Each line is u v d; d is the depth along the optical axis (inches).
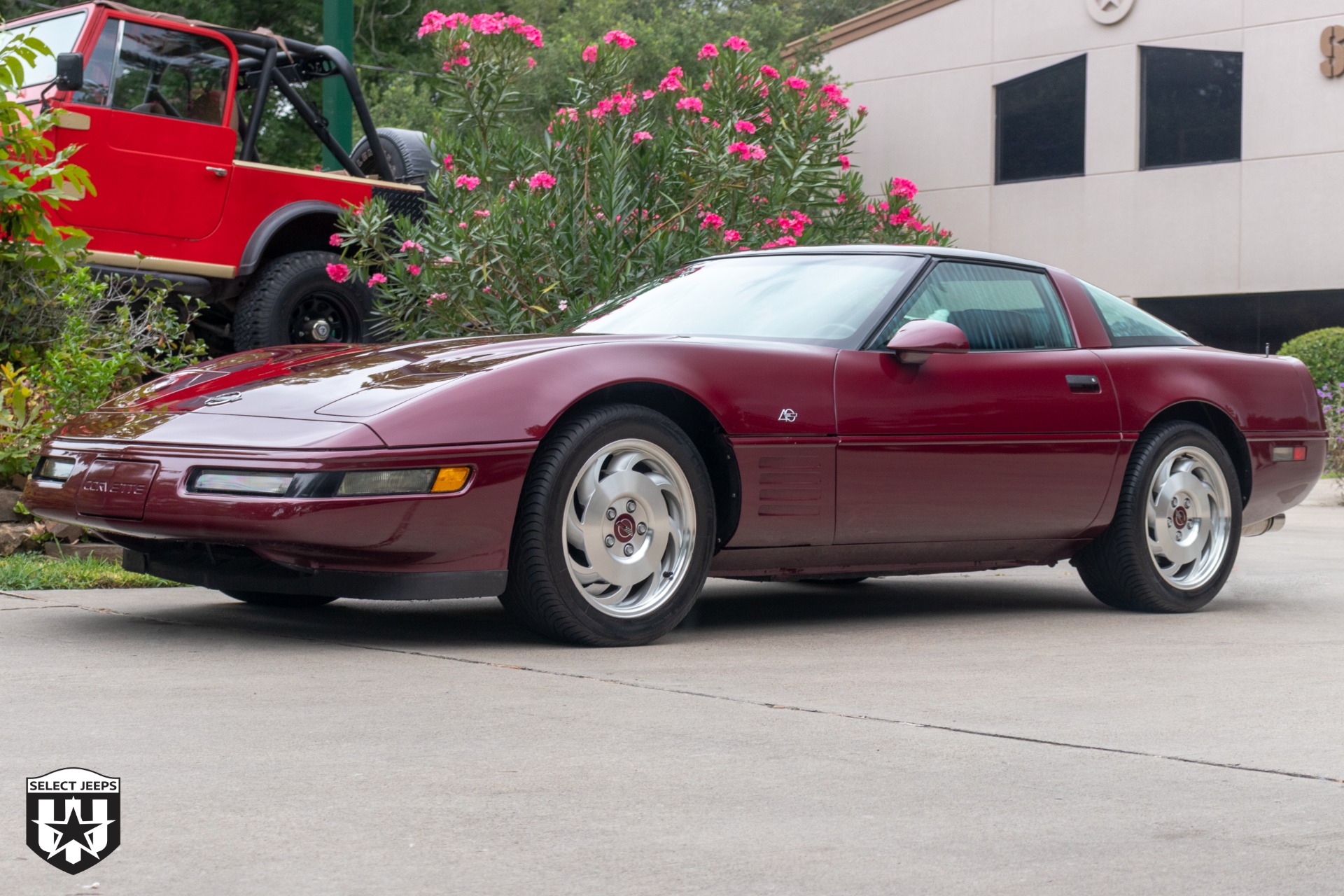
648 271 282.8
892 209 337.1
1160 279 733.9
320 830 86.0
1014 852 84.8
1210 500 209.2
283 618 178.2
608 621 156.3
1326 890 78.7
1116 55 739.4
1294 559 283.6
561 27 1091.3
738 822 89.8
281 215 305.4
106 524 152.1
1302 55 689.0
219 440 147.3
